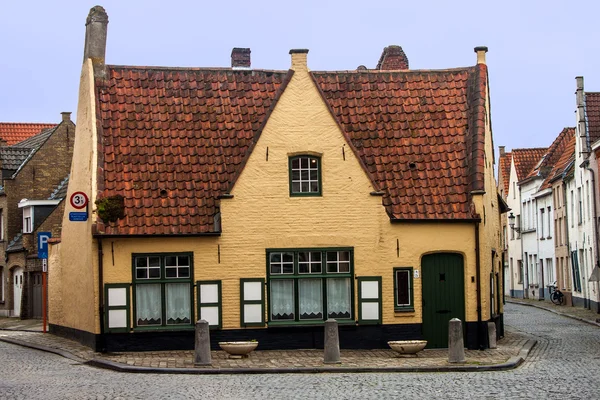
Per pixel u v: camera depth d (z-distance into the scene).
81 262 25.22
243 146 24.81
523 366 20.25
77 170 26.39
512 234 70.06
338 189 23.78
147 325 23.28
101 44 25.42
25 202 43.69
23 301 42.47
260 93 25.91
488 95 27.58
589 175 45.91
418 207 24.20
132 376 18.50
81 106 26.17
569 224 52.03
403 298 24.05
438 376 18.27
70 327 26.94
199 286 23.36
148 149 24.33
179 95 25.42
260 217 23.56
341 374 18.81
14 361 21.62
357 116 25.75
